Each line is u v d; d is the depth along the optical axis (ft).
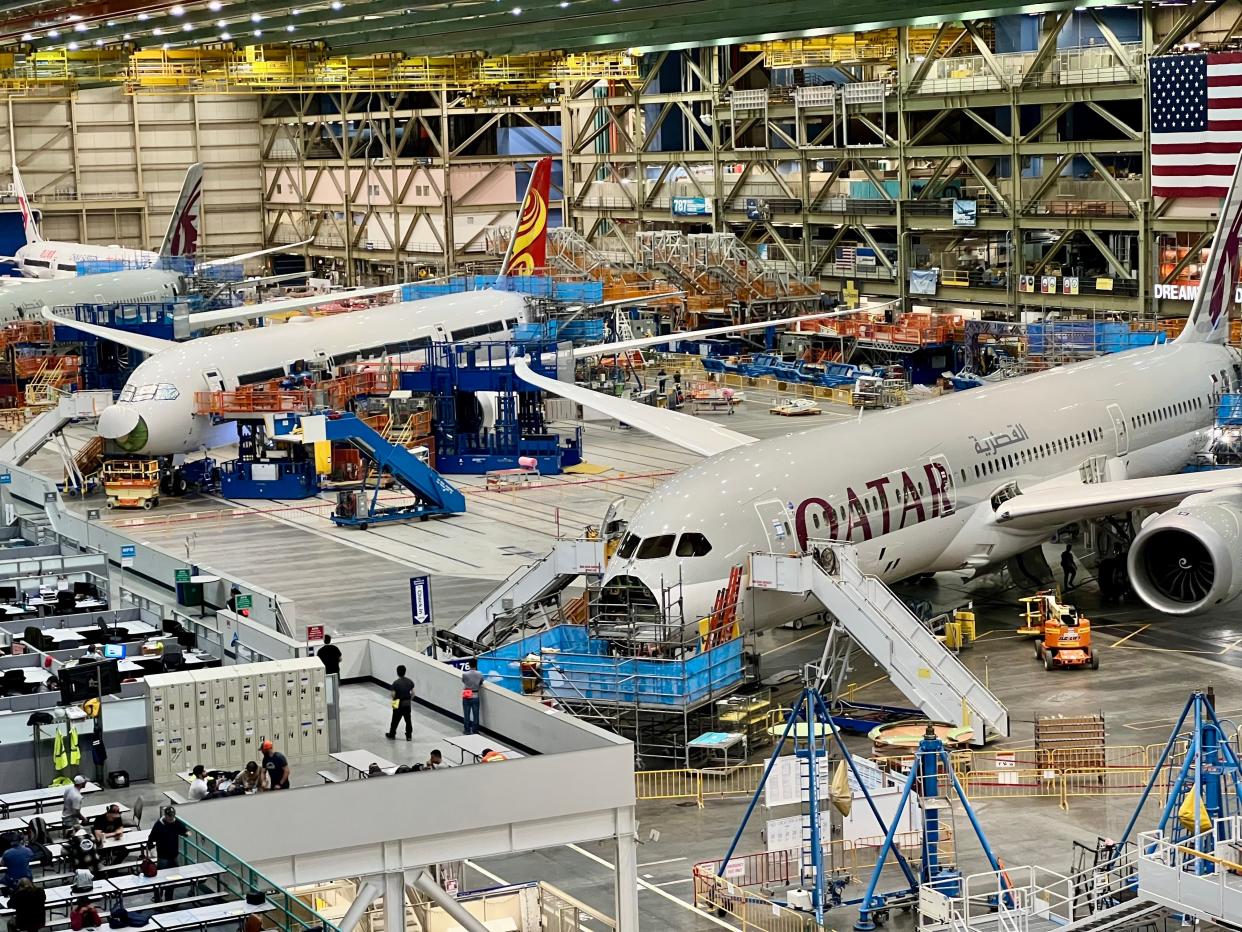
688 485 156.87
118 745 126.31
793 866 119.96
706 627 147.84
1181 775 104.78
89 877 96.12
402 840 99.40
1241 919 90.07
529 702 120.57
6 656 148.46
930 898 107.34
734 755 144.46
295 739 130.00
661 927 111.75
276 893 90.58
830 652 162.61
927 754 113.50
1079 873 107.45
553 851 126.31
